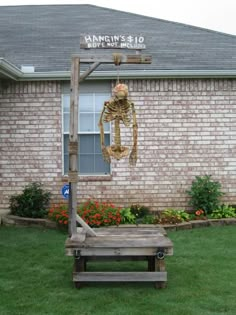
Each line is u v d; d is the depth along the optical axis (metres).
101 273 6.28
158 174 11.37
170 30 13.43
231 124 11.42
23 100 11.36
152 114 11.36
